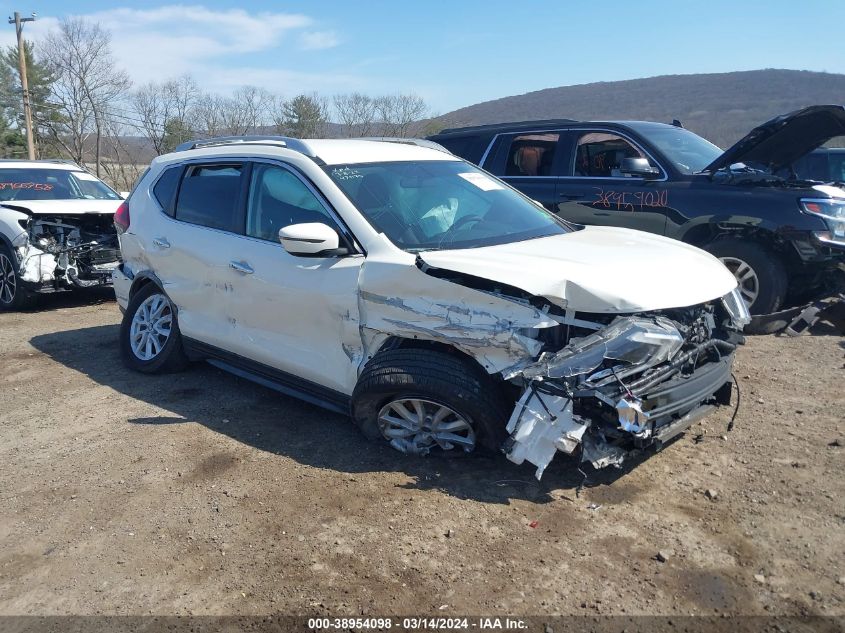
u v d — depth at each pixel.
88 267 8.62
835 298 6.76
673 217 6.89
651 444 3.61
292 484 3.90
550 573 3.08
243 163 5.02
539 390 3.48
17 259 8.27
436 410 3.90
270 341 4.67
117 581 3.16
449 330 3.68
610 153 7.50
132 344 5.96
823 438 4.25
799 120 6.35
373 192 4.46
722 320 4.13
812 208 6.31
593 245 4.23
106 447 4.47
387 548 3.30
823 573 3.02
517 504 3.62
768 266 6.47
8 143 41.03
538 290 3.45
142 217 5.73
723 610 2.83
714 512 3.50
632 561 3.14
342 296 4.10
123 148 32.75
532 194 7.77
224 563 3.25
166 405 5.14
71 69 32.41
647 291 3.56
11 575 3.24
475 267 3.62
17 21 31.91
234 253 4.80
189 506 3.73
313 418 4.80
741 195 6.61
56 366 6.20
